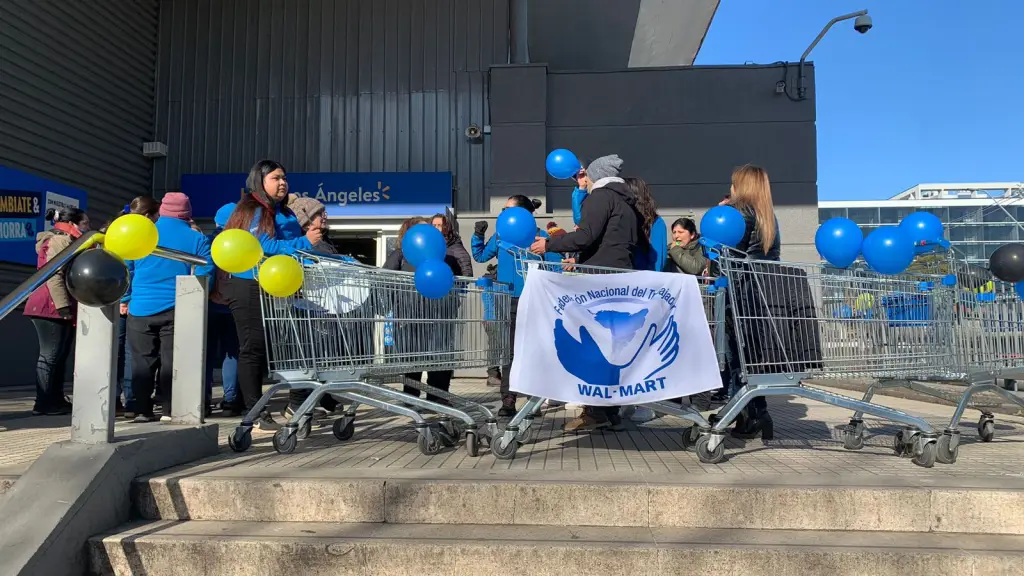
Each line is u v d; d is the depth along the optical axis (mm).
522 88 9680
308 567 2785
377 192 10352
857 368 3990
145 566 2846
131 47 10703
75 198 9531
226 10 11211
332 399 5609
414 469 3396
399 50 10852
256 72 11070
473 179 10508
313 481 3135
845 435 4082
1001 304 4164
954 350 4074
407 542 2799
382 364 4145
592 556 2721
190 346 3873
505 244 3996
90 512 2906
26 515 2777
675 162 9523
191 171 11047
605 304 3670
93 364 3188
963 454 3936
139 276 4926
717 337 4109
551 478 3178
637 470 3375
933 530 2965
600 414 4617
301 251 4031
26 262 8703
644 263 4695
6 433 4594
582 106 9711
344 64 10930
